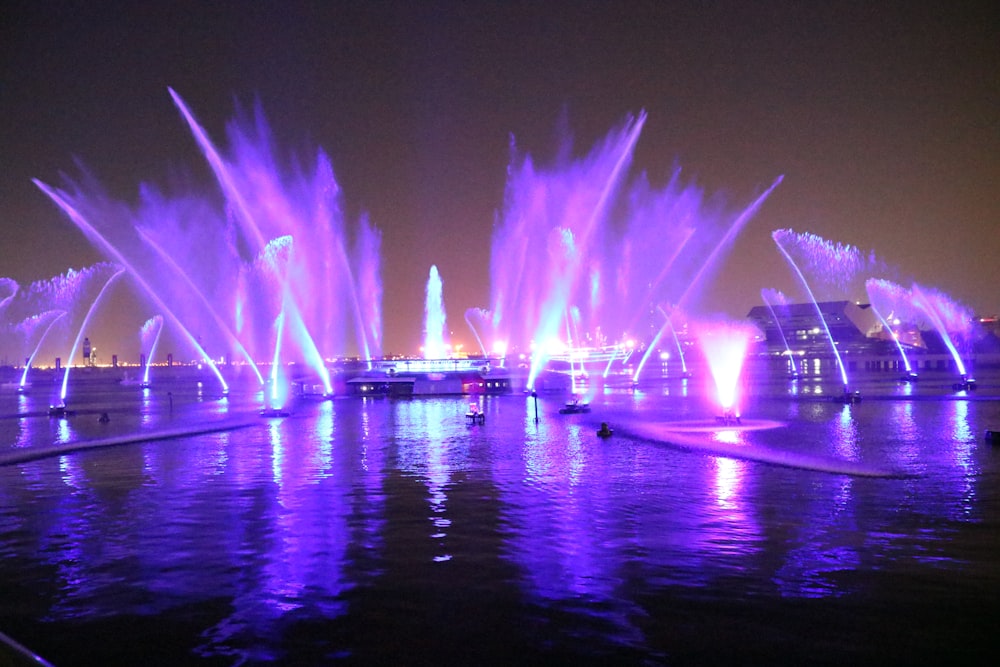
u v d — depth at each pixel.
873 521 15.34
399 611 10.38
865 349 142.25
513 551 13.35
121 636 9.64
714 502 17.58
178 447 30.78
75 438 35.59
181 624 10.00
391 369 83.38
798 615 10.05
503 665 8.69
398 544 13.96
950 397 52.78
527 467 23.78
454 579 11.76
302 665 8.77
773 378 94.19
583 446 29.30
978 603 10.42
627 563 12.48
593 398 62.25
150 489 20.39
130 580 11.90
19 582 11.85
